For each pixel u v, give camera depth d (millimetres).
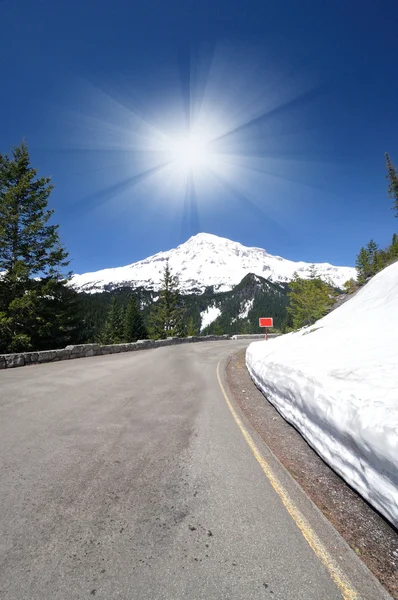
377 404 2980
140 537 2170
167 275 41969
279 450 4074
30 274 16281
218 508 2590
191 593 1717
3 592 1666
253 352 11156
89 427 4547
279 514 2537
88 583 1752
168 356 16047
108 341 53062
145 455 3650
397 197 36375
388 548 2182
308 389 4297
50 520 2316
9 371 9281
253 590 1754
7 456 3430
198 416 5426
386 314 8555
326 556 2059
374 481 2598
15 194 16188
